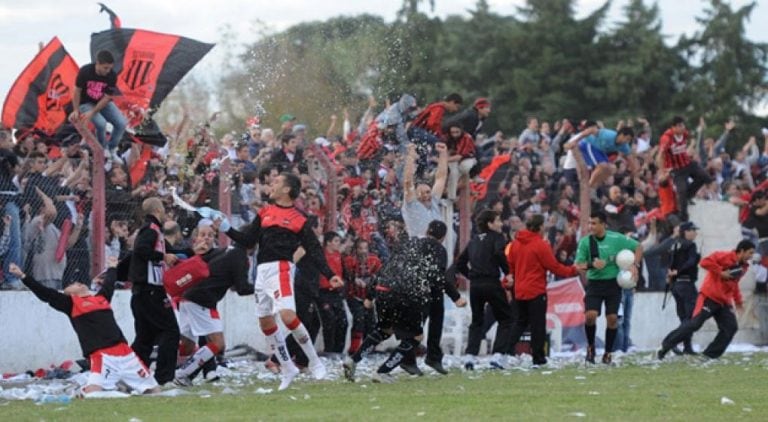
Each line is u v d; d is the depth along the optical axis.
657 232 59.38
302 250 39.78
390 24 59.22
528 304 44.06
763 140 136.62
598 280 45.62
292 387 34.25
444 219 49.69
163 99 46.66
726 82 138.25
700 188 62.75
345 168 50.66
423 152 50.09
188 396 31.48
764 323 64.06
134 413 27.08
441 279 37.72
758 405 28.95
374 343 36.47
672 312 60.97
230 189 45.97
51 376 40.50
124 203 42.75
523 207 53.91
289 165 47.59
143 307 34.22
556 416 26.17
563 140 61.81
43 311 41.66
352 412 26.91
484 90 130.75
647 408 28.03
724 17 140.38
